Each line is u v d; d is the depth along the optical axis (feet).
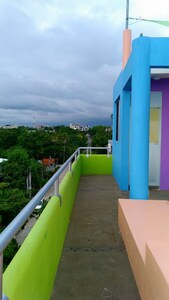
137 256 8.86
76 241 12.23
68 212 14.08
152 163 21.77
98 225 14.19
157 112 21.47
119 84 23.40
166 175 21.68
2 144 258.78
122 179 22.41
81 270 9.89
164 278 5.74
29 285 5.70
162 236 9.61
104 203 18.45
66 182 13.74
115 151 27.27
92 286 8.98
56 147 250.57
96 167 31.81
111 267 10.12
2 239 4.07
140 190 15.21
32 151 236.84
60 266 10.11
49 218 8.22
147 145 15.17
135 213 12.04
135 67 14.94
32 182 146.92
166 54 14.62
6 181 129.59
